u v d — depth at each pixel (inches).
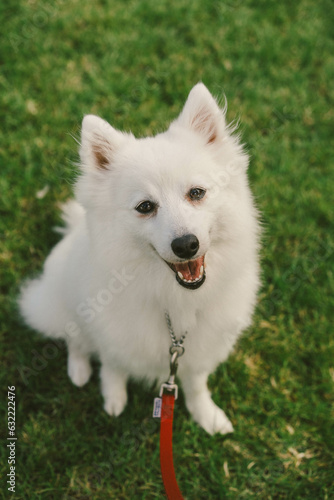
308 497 105.8
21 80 180.1
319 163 169.0
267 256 144.7
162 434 91.6
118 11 207.2
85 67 188.7
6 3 200.7
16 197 152.1
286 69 196.9
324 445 114.4
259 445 114.7
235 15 213.2
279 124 178.4
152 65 190.9
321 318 134.8
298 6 220.8
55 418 119.1
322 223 155.3
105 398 118.9
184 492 108.0
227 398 122.3
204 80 186.7
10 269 139.0
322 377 124.6
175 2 214.5
